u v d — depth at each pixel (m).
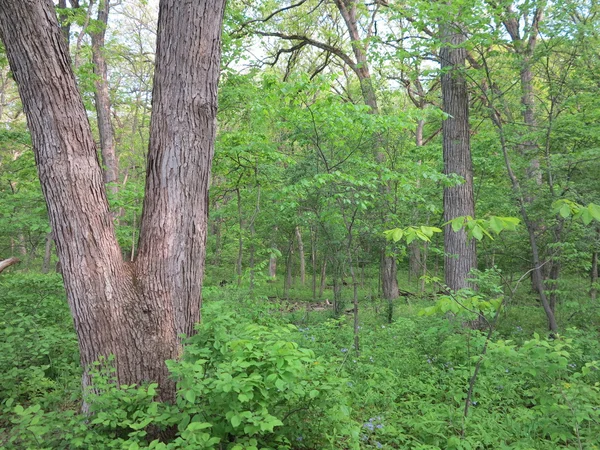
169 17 3.83
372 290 14.09
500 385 4.65
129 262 3.75
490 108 8.73
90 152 3.55
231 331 3.63
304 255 22.20
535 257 8.15
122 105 21.91
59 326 5.83
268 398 2.97
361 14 14.60
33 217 8.23
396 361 5.58
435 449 3.48
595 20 8.09
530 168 9.11
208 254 17.83
